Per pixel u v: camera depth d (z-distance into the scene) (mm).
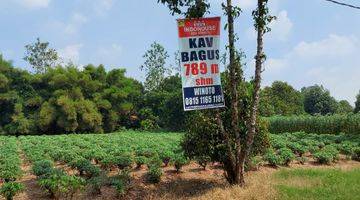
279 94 84875
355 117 44125
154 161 23156
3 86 65500
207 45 16516
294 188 16719
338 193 15648
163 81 82562
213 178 21438
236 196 15688
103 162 22828
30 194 17938
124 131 69625
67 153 26047
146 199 17375
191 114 18766
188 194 18094
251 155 18938
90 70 72500
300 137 37875
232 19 16766
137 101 75812
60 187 16859
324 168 23250
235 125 17250
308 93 91875
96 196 17766
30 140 44125
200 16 16391
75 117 64188
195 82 16406
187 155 18844
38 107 66750
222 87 18219
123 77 75500
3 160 24562
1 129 64438
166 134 53125
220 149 17781
